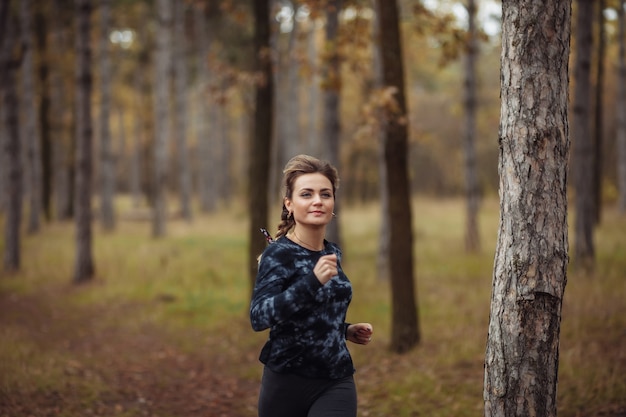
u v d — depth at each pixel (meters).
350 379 2.75
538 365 2.73
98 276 11.34
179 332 8.12
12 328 7.54
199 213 28.08
